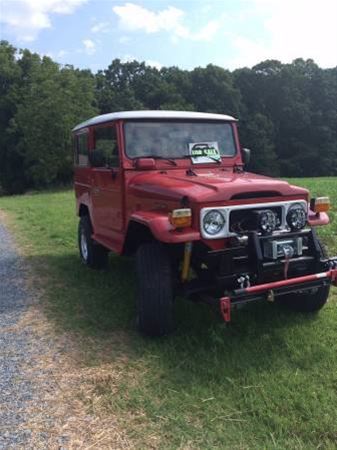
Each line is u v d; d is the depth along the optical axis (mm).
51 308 5586
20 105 38875
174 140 5605
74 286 6398
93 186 6555
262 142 54156
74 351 4406
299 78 61188
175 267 4660
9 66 44125
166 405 3469
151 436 3135
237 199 4250
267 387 3629
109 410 3439
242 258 4215
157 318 4367
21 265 7809
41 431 3217
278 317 4977
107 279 6602
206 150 5691
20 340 4715
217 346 4324
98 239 6414
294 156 58656
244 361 4051
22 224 12555
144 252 4469
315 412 3277
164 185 4637
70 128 36125
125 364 4109
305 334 4543
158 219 4258
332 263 4445
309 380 3719
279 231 4352
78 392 3688
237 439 3074
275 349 4270
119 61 60062
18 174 42500
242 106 58062
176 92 55000
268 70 62031
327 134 58688
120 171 5379
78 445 3062
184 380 3801
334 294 5676
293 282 4176
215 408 3412
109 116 5793
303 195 4570
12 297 6105
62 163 37000
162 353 4258
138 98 54875
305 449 2951
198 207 4094
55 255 8438
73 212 14492
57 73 37781
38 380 3893
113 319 5098
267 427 3176
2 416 3398
